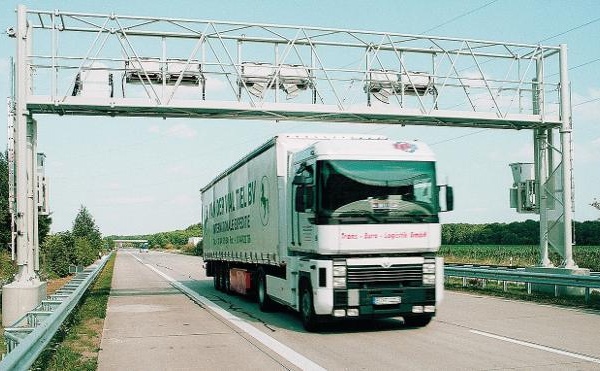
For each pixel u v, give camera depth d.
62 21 17.42
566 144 20.39
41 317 11.95
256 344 10.61
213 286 27.09
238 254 18.98
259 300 16.28
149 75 18.73
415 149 11.78
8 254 30.56
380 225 11.26
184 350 10.17
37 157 17.41
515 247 57.03
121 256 89.75
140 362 9.20
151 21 18.03
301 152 12.59
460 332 11.59
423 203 11.55
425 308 11.48
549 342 10.30
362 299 11.10
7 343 9.22
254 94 19.39
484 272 20.42
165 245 167.75
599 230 59.41
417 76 20.55
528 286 18.64
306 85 19.77
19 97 16.44
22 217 16.05
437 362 8.73
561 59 20.64
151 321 14.10
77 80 17.86
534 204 21.39
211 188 25.50
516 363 8.56
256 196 16.05
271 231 14.28
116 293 23.08
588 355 9.12
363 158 11.45
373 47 19.73
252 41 19.09
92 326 13.23
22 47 16.56
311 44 19.22
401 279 11.36
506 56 20.62
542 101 20.52
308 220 11.79
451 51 20.33
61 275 37.31
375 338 11.05
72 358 9.27
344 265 11.10
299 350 9.91
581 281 16.08
